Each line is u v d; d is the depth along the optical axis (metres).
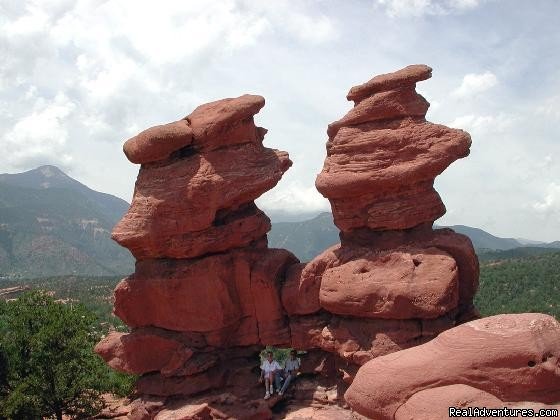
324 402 18.78
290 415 18.38
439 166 17.64
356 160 18.45
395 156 17.94
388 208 18.20
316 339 19.50
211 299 19.30
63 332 23.97
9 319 24.53
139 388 20.00
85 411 24.27
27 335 24.02
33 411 22.83
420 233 18.41
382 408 11.31
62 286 142.38
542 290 75.44
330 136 20.52
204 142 19.06
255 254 20.36
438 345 11.53
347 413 17.77
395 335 17.05
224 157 19.09
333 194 18.80
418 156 17.77
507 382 10.50
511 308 68.19
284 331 20.06
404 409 10.86
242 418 18.02
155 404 19.25
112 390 28.02
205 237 19.05
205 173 18.67
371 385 11.62
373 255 18.03
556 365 10.41
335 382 19.34
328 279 18.42
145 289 19.75
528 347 10.46
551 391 10.38
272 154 20.44
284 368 19.92
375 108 18.36
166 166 19.25
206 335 19.48
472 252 17.92
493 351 10.69
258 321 20.22
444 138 17.78
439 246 17.80
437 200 18.42
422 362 11.27
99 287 139.25
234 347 20.45
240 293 20.14
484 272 92.12
